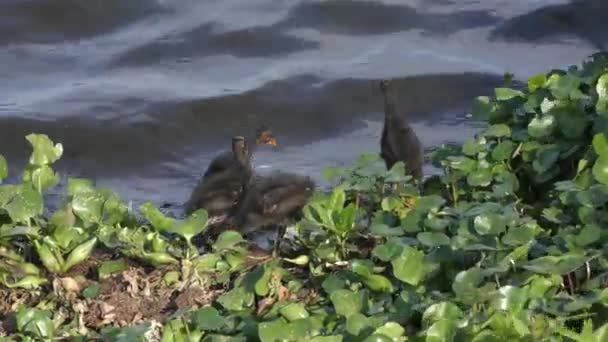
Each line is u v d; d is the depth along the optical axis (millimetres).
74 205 9078
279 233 9781
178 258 8836
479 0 20453
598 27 19203
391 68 18062
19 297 8672
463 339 7344
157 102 16969
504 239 8242
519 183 9766
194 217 8906
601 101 9672
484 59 18391
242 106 16984
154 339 8078
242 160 11234
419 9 20047
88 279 8859
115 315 8336
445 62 18219
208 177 11305
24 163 15664
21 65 18484
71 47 19109
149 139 16094
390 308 7957
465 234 8367
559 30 19234
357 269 8180
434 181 10094
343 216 8781
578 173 9117
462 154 9922
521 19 19531
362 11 19891
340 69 18078
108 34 19531
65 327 8242
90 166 15422
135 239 8922
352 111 16891
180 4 20406
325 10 19984
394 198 9211
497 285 7957
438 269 8211
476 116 10477
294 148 15766
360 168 9484
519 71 17906
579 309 7809
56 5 19969
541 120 9766
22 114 16594
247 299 8289
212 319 7930
